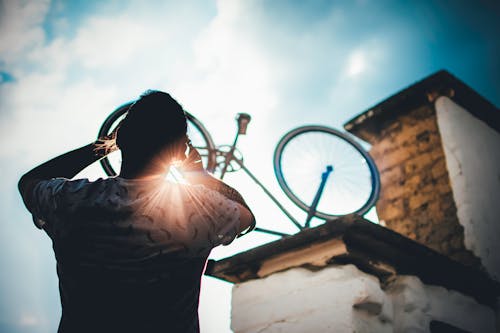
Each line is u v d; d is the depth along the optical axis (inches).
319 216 191.0
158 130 51.9
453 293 152.1
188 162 57.8
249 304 140.1
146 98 53.9
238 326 138.7
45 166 53.2
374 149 234.4
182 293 48.3
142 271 46.2
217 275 146.6
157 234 47.4
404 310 132.0
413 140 219.9
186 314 48.7
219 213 52.1
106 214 47.1
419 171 211.3
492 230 190.5
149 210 48.1
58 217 47.4
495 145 231.6
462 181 194.1
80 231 46.6
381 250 133.2
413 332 128.0
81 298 45.5
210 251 51.9
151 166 51.1
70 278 46.2
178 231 48.4
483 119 238.1
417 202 205.9
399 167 219.9
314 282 130.3
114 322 44.9
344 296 122.5
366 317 124.4
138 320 45.4
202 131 186.5
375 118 234.7
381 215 216.7
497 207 202.5
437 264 140.5
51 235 48.0
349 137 206.8
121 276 45.7
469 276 151.9
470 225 183.8
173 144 53.0
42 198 49.2
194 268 49.9
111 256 46.0
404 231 204.5
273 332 130.0
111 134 56.4
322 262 132.2
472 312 154.3
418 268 141.6
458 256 182.5
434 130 213.3
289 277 136.3
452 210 192.1
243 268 144.9
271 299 136.2
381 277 138.3
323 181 187.6
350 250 128.0
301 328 125.5
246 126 191.6
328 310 123.1
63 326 45.9
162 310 46.6
